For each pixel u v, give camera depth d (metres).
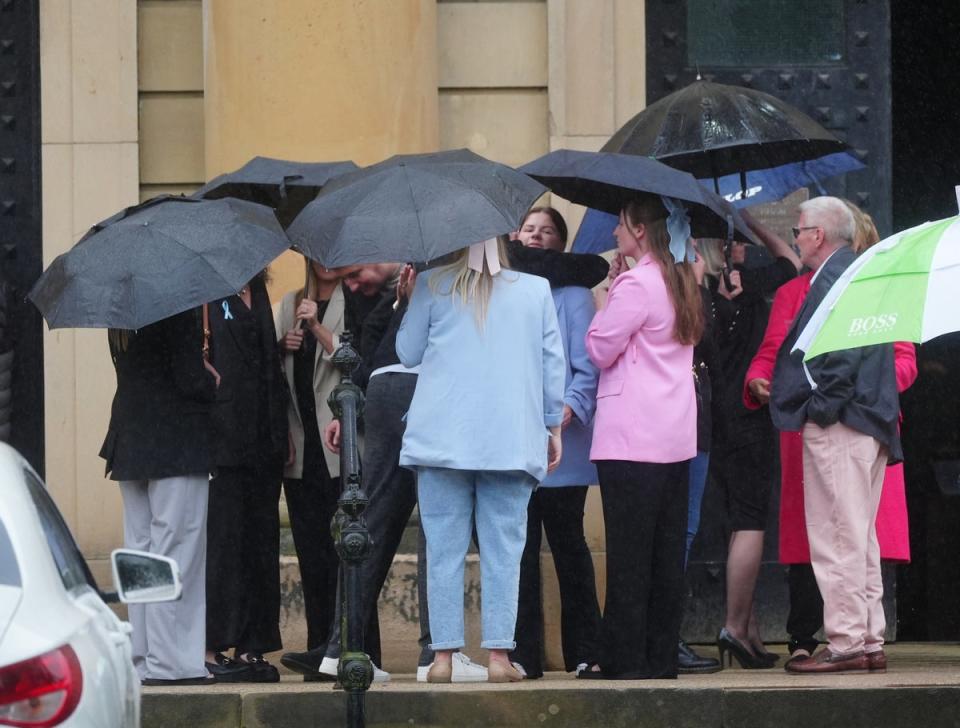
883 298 16.50
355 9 29.41
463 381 20.98
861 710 19.97
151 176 31.02
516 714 19.84
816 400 22.61
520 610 23.55
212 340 23.77
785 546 24.28
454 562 21.30
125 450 22.31
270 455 24.11
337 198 20.69
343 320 24.44
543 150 31.19
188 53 31.02
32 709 11.04
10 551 12.13
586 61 30.92
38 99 31.20
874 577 23.08
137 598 13.80
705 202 21.95
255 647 24.08
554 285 23.83
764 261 28.72
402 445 21.33
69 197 30.80
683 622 29.88
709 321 23.88
